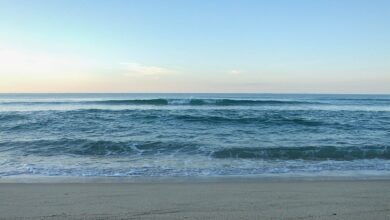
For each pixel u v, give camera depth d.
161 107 33.41
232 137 16.09
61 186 7.59
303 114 26.11
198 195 6.54
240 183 7.97
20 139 15.19
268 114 25.55
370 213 5.05
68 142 14.30
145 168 10.15
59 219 4.75
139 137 15.88
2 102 47.12
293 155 12.15
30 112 25.02
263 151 12.41
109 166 10.45
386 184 7.74
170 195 6.54
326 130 18.67
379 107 39.00
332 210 5.24
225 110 27.83
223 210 5.26
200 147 13.45
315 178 8.81
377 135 16.97
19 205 5.66
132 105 37.06
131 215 4.95
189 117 22.61
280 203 5.77
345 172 9.73
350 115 25.86
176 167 10.30
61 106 37.50
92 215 4.95
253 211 5.19
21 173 9.44
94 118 22.41
